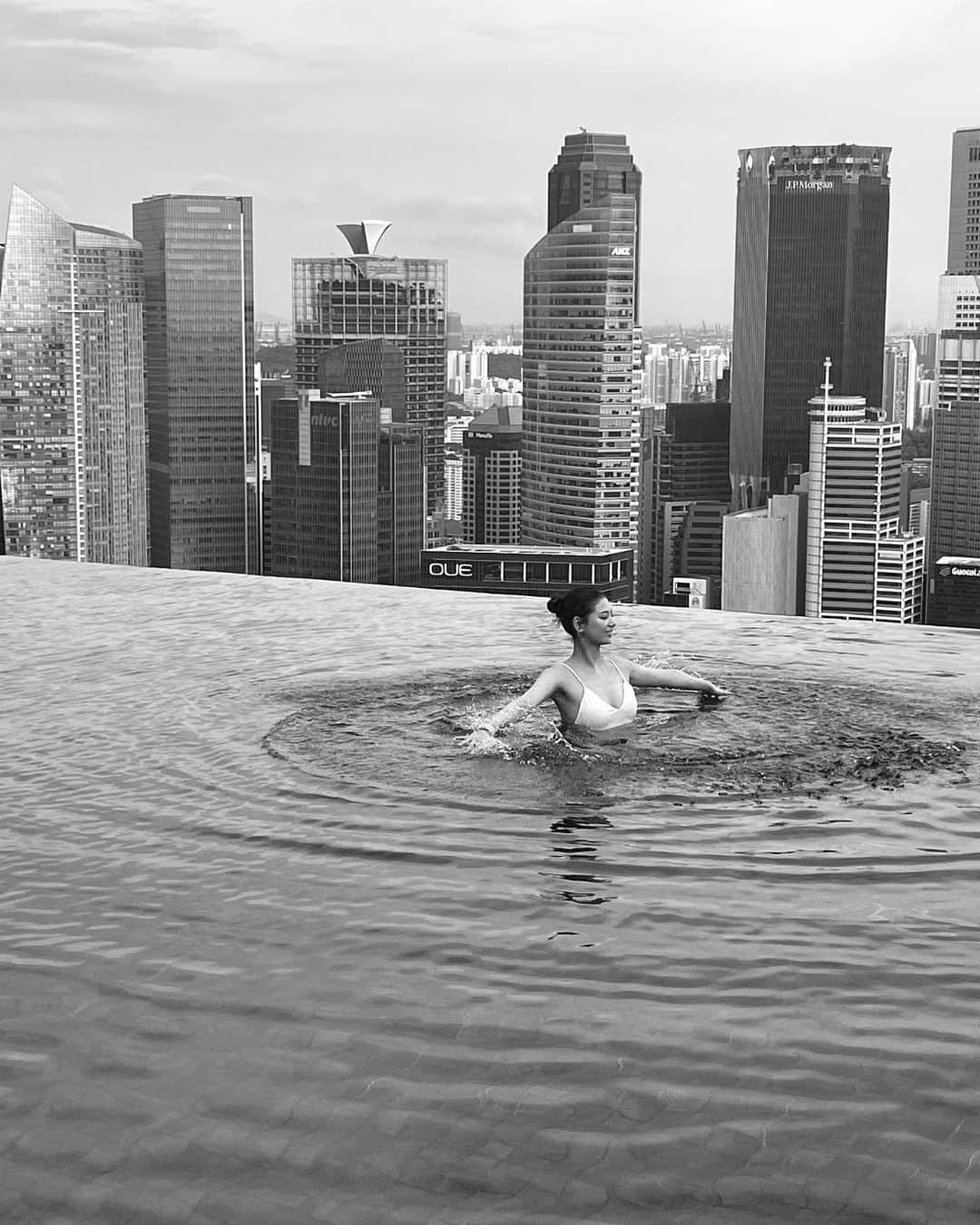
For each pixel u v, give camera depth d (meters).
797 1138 2.10
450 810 3.67
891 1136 2.10
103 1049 2.37
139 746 4.34
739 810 3.67
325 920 2.94
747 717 4.65
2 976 2.66
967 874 3.22
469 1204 1.95
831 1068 2.31
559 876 3.20
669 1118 2.15
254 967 2.70
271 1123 2.14
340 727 4.55
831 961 2.74
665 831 3.50
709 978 2.66
